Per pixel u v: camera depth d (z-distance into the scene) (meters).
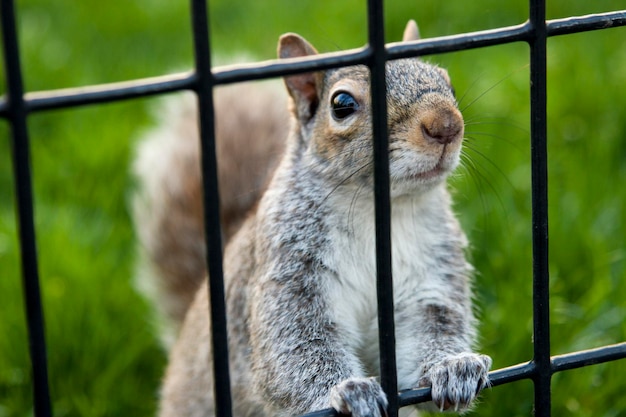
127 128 10.77
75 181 9.99
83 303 8.17
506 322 7.55
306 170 6.11
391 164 5.58
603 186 9.05
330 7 13.40
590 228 8.51
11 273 8.49
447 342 6.02
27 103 3.61
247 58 10.42
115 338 7.99
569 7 12.84
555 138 10.04
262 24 13.08
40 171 10.08
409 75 5.82
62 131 10.88
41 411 3.87
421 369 5.93
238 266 6.54
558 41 11.66
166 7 14.06
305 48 6.23
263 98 9.11
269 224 6.14
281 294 5.93
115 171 10.20
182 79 3.95
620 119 10.20
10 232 8.97
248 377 6.47
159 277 8.31
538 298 5.00
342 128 5.84
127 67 12.31
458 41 4.50
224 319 4.29
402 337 6.09
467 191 8.83
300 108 6.24
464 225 8.60
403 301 6.14
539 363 5.09
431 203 6.21
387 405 4.84
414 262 6.14
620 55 11.32
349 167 5.87
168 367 7.44
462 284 6.29
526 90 10.76
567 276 8.13
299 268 5.96
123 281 8.53
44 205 9.55
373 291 6.14
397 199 6.00
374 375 6.28
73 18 13.76
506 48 11.84
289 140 6.39
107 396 7.59
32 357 3.80
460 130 5.54
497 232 8.48
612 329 7.48
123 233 9.27
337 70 6.08
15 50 3.54
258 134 8.68
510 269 8.16
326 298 5.97
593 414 6.88
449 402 5.27
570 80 10.78
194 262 8.30
